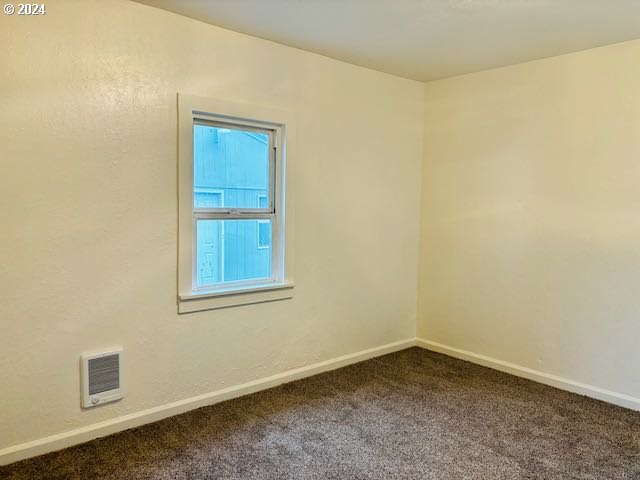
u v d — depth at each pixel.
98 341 2.45
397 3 2.39
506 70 3.51
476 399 3.04
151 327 2.63
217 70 2.78
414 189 4.11
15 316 2.20
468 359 3.85
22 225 2.19
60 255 2.30
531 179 3.40
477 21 2.62
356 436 2.52
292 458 2.29
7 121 2.12
